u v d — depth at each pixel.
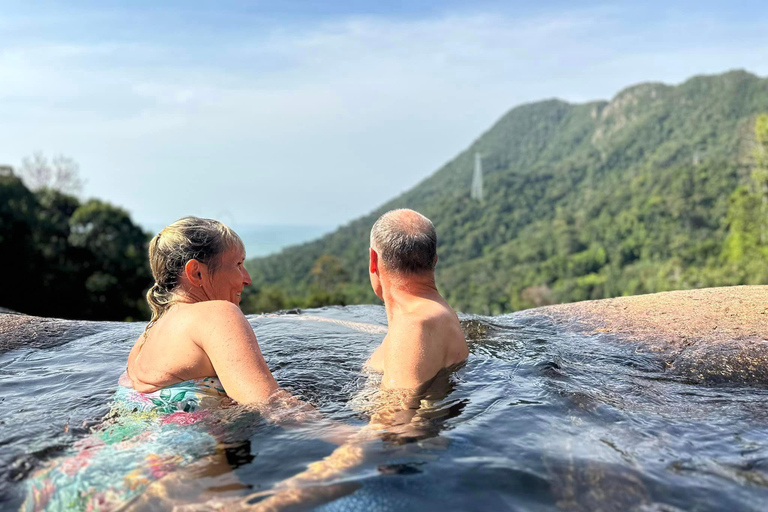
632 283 67.25
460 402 1.95
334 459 1.47
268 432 1.67
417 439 1.60
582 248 92.62
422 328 2.12
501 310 80.06
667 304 3.71
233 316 1.90
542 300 76.56
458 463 1.43
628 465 1.42
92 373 2.49
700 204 79.81
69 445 1.63
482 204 143.75
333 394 2.12
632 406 1.93
